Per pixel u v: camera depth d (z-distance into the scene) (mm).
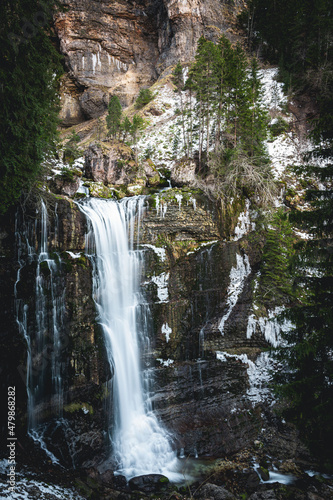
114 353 14211
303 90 31641
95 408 12758
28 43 10781
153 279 16391
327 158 10547
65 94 46594
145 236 16953
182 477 12172
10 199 11289
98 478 11234
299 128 28344
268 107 30969
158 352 15766
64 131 44594
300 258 10062
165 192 18062
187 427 14391
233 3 48188
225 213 19391
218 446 14031
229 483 11930
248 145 23453
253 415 15375
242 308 18188
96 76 46031
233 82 24172
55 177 16922
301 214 10125
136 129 29406
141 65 47719
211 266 17875
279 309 17969
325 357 9617
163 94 39156
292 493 11047
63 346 12656
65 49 45219
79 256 14055
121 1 46562
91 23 45438
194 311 17109
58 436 11422
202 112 24828
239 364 16719
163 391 15094
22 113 10500
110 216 16016
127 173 21438
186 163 21984
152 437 13750
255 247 19453
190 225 18016
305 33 32844
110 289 14992
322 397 9133
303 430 9688
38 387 11906
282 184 22844
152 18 48250
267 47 41125
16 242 12711
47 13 11430
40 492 8867
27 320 11961
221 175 21203
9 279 11898
